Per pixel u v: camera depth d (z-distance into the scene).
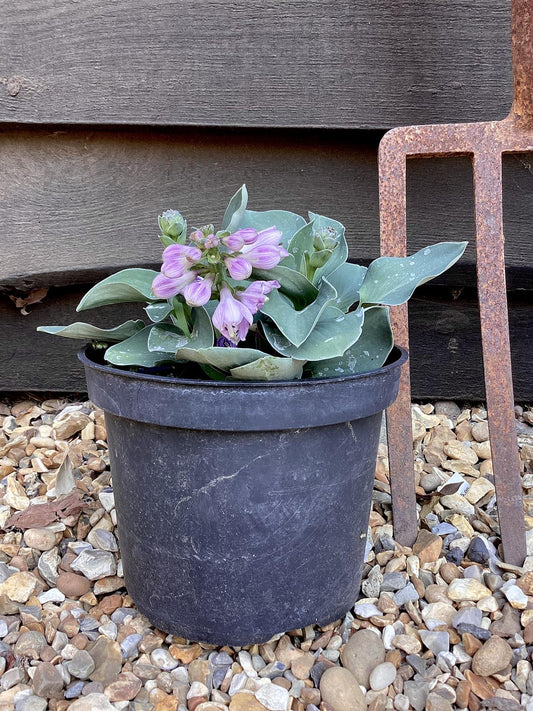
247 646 0.44
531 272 0.64
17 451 0.64
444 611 0.46
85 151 0.62
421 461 0.62
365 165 0.62
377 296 0.43
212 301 0.43
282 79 0.59
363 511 0.43
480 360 0.69
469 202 0.62
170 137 0.62
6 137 0.62
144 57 0.59
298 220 0.48
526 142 0.51
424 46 0.58
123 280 0.42
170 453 0.39
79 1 0.58
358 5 0.57
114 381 0.39
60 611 0.46
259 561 0.40
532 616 0.45
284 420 0.37
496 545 0.53
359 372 0.40
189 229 0.63
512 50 0.51
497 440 0.52
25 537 0.51
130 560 0.43
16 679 0.41
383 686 0.41
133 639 0.43
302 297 0.42
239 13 0.58
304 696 0.40
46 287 0.67
